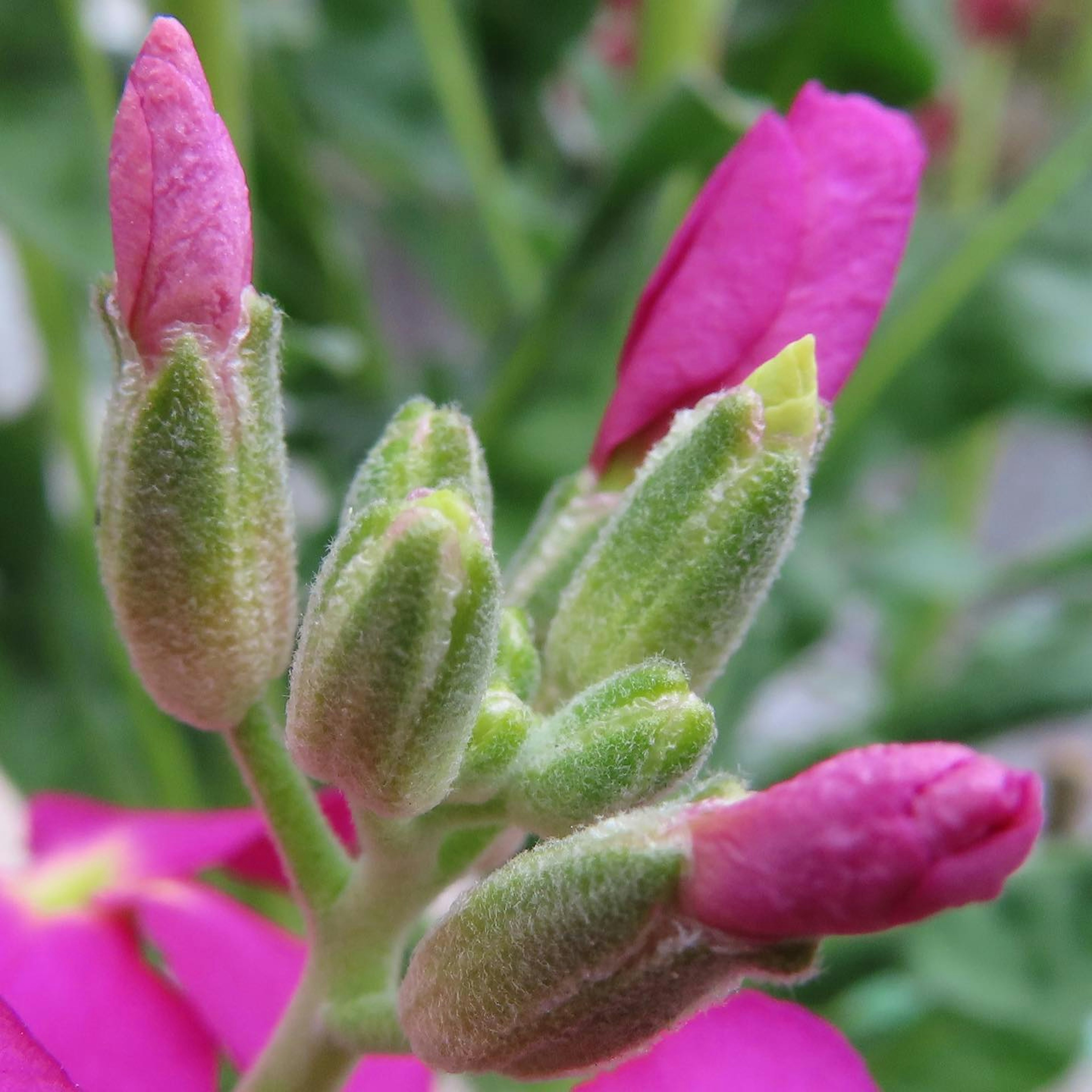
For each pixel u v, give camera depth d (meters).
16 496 0.12
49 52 0.11
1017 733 0.15
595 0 0.14
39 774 0.12
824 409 0.08
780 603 0.13
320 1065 0.08
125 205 0.07
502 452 0.11
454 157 0.14
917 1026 0.12
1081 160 0.12
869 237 0.08
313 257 0.12
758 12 0.13
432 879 0.08
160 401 0.07
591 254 0.11
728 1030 0.08
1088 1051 0.12
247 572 0.08
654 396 0.08
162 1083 0.08
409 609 0.07
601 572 0.08
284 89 0.13
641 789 0.07
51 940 0.09
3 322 0.20
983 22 0.16
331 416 0.12
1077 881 0.12
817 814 0.06
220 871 0.11
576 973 0.07
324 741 0.07
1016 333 0.12
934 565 0.15
